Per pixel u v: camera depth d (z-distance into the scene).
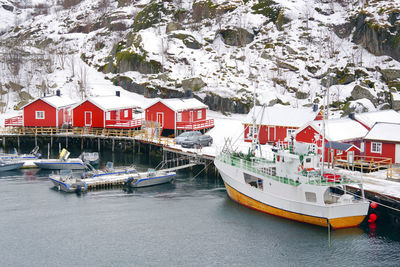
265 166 39.78
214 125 71.38
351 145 40.09
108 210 39.72
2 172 52.72
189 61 92.88
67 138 68.25
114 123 67.75
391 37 85.56
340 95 79.81
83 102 68.62
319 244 32.38
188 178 51.16
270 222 36.53
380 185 39.03
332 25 97.50
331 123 51.47
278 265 29.61
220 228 35.53
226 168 42.97
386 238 33.22
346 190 38.50
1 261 30.06
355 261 29.98
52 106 68.69
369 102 74.31
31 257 30.67
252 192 39.50
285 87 85.19
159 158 61.06
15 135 67.12
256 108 64.00
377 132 49.34
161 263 29.89
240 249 31.89
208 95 83.62
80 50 116.12
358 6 98.00
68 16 140.12
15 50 102.88
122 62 96.19
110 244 32.72
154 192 45.25
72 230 35.19
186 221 37.06
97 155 57.22
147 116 69.06
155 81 90.00
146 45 95.69
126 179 47.03
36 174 51.97
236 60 93.38
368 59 86.44
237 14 104.75
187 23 108.69
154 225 36.25
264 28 101.38
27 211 39.28
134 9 125.69
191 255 31.05
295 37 95.25
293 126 59.25
